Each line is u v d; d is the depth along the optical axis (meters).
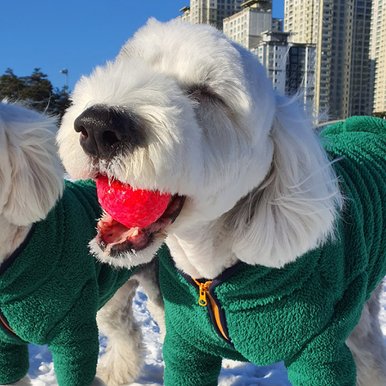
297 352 0.43
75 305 0.49
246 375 0.66
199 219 0.38
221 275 0.43
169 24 0.41
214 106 0.37
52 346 0.50
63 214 0.51
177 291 0.46
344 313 0.43
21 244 0.47
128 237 0.36
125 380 0.68
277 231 0.40
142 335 0.70
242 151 0.38
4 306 0.48
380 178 0.54
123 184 0.34
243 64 0.38
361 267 0.45
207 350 0.47
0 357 0.51
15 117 0.49
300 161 0.40
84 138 0.32
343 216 0.46
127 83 0.34
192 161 0.34
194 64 0.37
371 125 0.63
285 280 0.41
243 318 0.43
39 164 0.48
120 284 0.59
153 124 0.32
